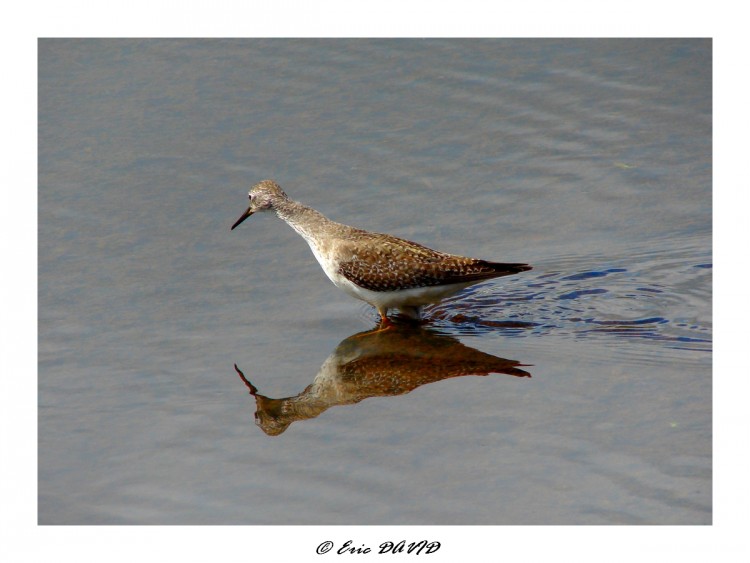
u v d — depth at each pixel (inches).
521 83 829.8
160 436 489.1
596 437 467.8
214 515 430.6
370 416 500.4
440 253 586.6
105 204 701.3
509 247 659.4
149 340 576.1
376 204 700.7
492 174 731.4
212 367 551.8
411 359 557.3
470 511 425.1
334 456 468.8
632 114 789.2
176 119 783.7
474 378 531.8
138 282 631.2
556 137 766.5
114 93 812.0
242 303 614.5
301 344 575.2
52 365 552.4
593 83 826.8
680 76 831.1
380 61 858.8
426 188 718.5
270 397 522.3
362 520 423.2
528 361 546.3
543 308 605.3
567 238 669.3
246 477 456.1
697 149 749.9
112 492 447.8
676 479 435.2
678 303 596.7
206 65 850.8
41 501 443.2
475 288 640.4
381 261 585.9
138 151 749.9
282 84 826.8
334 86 824.9
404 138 767.7
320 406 512.1
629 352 546.6
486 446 466.9
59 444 483.5
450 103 806.5
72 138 762.2
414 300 598.5
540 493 433.1
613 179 723.4
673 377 515.8
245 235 681.0
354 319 603.8
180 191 713.6
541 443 466.0
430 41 885.2
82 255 654.5
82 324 590.6
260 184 627.8
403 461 461.1
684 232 669.9
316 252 610.5
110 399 521.7
